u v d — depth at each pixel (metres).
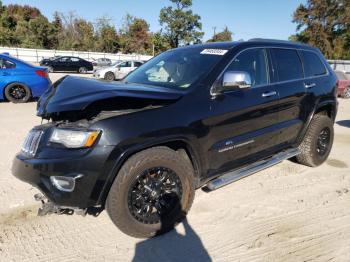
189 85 3.45
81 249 3.02
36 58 45.78
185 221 3.49
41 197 3.20
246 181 4.54
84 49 64.94
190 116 3.21
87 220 3.50
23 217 3.53
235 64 3.75
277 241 3.16
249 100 3.78
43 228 3.34
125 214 2.97
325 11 50.03
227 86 3.42
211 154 3.46
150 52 63.38
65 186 2.81
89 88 3.03
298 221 3.52
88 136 2.77
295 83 4.48
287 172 4.91
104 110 3.03
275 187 4.37
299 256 2.95
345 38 50.16
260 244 3.11
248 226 3.41
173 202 3.24
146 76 4.06
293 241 3.16
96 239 3.17
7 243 3.09
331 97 5.14
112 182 2.91
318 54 5.21
